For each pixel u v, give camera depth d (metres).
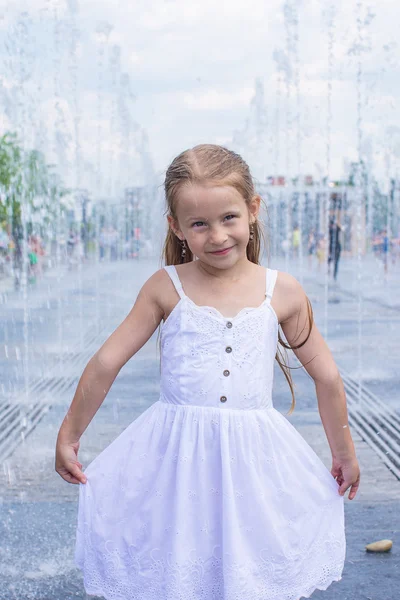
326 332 8.15
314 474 2.18
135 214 19.03
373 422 4.72
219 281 2.21
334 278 14.89
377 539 3.03
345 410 2.30
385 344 7.44
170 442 2.10
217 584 2.04
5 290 12.38
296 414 4.86
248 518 2.05
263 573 2.04
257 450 2.11
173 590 1.99
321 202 20.16
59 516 3.29
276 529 2.05
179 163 2.12
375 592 2.63
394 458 4.02
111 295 11.65
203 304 2.18
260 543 2.04
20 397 5.42
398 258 18.30
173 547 2.01
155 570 2.04
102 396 2.19
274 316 2.21
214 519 2.06
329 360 2.31
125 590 2.06
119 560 2.08
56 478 3.74
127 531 2.09
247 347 2.15
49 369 6.36
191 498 2.05
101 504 2.13
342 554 2.17
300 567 2.08
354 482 2.30
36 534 3.11
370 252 21.45
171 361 2.18
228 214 2.08
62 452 2.16
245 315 2.17
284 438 2.17
